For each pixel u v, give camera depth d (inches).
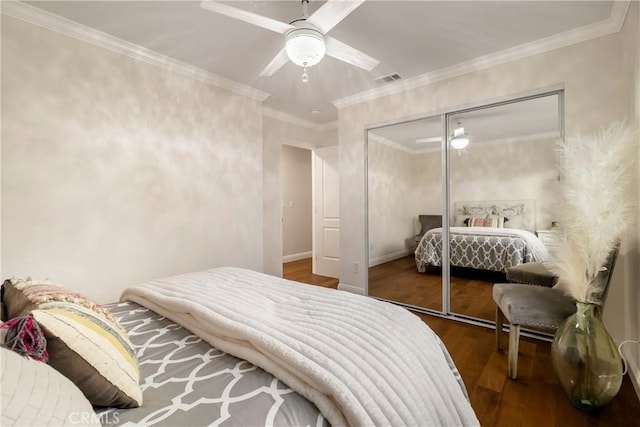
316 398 32.5
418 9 80.0
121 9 80.7
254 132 141.9
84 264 91.4
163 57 106.7
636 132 63.8
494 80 107.4
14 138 79.7
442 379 43.0
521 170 106.0
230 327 43.2
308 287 65.5
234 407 30.7
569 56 93.3
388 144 137.3
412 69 115.6
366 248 144.7
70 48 88.6
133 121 102.0
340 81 126.9
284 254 237.0
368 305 54.2
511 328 75.2
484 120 112.5
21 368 21.9
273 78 125.0
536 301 74.4
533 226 103.7
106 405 30.1
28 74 81.8
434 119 123.6
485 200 113.8
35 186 83.0
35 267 82.8
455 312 121.2
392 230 136.8
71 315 31.4
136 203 102.8
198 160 120.6
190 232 118.1
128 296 67.7
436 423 37.1
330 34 91.7
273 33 92.6
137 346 44.9
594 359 63.2
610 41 86.7
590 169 64.4
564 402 66.7
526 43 97.4
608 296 84.8
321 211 193.9
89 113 92.4
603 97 88.0
